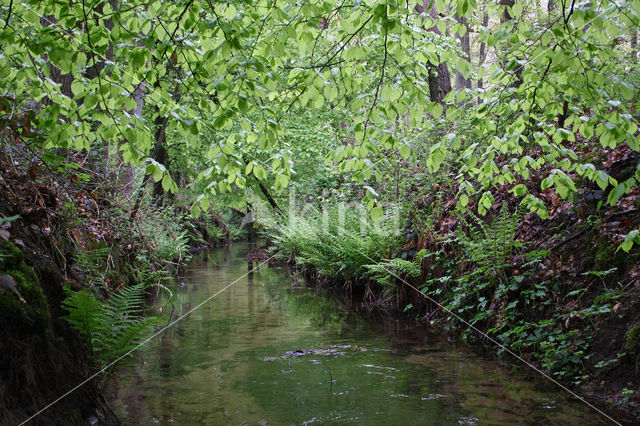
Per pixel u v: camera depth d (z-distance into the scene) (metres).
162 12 3.11
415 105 3.55
